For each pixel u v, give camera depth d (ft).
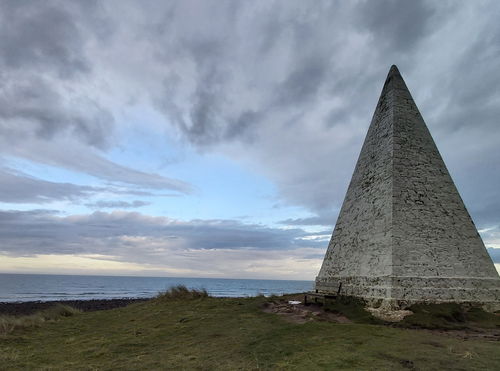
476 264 44.24
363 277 46.06
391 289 39.83
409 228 43.88
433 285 41.01
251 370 24.08
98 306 124.26
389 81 55.36
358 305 42.83
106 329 42.52
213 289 303.68
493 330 34.27
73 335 39.83
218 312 46.21
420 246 43.16
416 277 40.91
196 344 32.37
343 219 57.93
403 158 48.21
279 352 27.55
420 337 29.96
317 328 33.40
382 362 23.65
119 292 238.48
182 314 47.32
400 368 22.43
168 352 30.37
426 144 50.31
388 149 49.60
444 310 38.22
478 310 39.96
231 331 35.91
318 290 59.21
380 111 55.47
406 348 26.63
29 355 31.19
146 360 28.22
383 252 43.73
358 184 56.03
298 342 29.63
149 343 34.12
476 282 42.60
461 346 27.07
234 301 54.54
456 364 22.88
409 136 50.06
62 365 27.94
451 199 47.47
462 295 41.45
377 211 47.80
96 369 26.43
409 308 38.78
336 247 57.47
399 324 35.42
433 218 45.32
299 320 38.99
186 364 26.48
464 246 44.78
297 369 23.40
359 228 51.47
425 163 48.75
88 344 35.04
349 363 23.77
